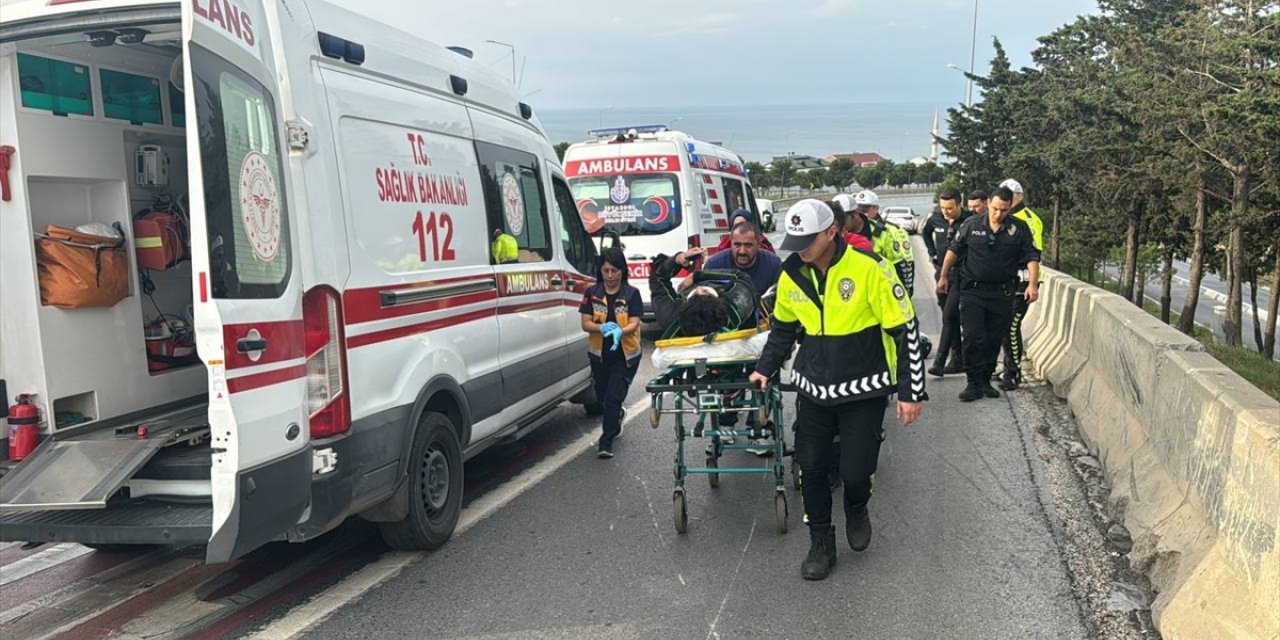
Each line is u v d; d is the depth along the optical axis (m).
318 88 4.23
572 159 12.56
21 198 4.36
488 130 5.98
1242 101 19.59
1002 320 8.05
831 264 4.33
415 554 4.96
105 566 4.90
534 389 6.35
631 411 8.34
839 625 4.02
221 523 3.57
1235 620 3.28
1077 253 39.69
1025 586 4.36
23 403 4.42
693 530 5.25
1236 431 3.61
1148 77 25.03
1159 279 49.56
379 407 4.43
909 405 4.28
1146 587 4.27
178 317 5.23
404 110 4.94
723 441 6.16
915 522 5.26
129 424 4.67
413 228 4.86
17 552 5.13
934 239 9.89
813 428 4.50
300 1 4.22
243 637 4.02
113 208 4.83
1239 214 22.88
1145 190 27.42
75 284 4.45
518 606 4.29
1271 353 25.70
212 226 3.51
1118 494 5.23
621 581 4.55
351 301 4.26
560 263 6.95
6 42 4.04
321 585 4.58
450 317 5.16
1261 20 23.02
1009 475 6.07
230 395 3.54
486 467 6.61
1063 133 34.38
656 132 12.48
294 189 4.02
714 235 12.97
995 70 44.56
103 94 4.75
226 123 3.60
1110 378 6.52
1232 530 3.55
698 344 5.07
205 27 3.49
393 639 3.99
